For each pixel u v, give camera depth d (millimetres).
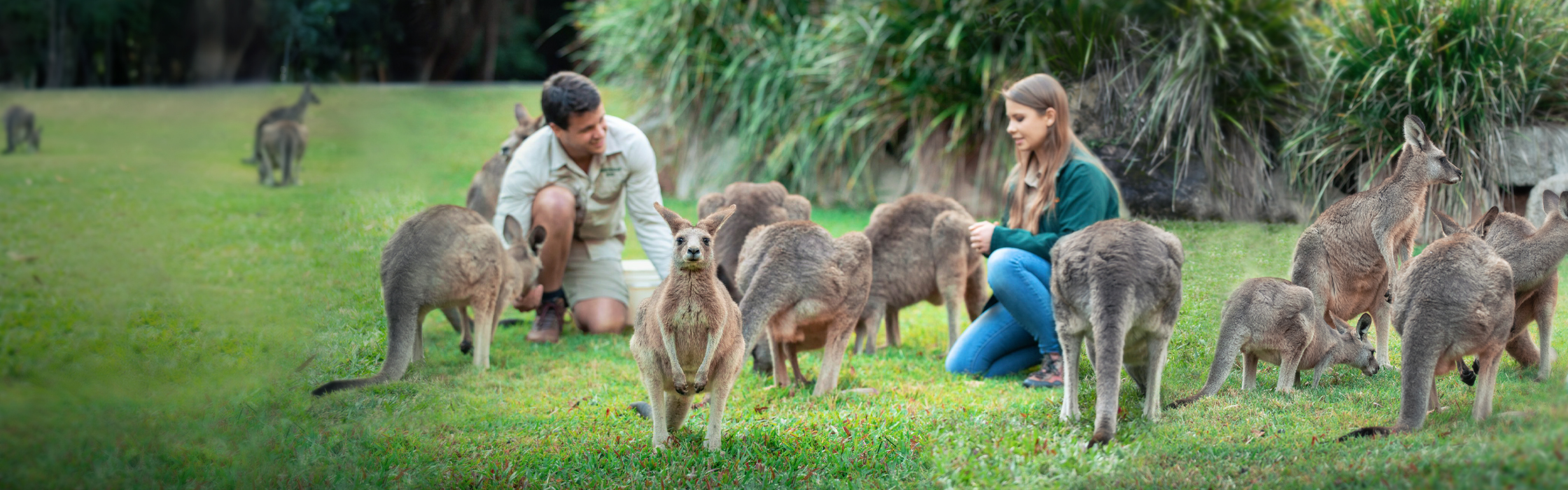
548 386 4188
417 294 3355
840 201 9656
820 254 4027
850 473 3061
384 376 3174
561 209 5012
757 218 5273
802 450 3285
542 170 5062
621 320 5461
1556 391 2518
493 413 3648
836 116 9195
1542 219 3574
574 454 3240
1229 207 5758
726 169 10242
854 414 3713
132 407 2199
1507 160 3791
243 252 3170
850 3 9562
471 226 3734
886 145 9750
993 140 8797
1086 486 2691
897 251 5027
